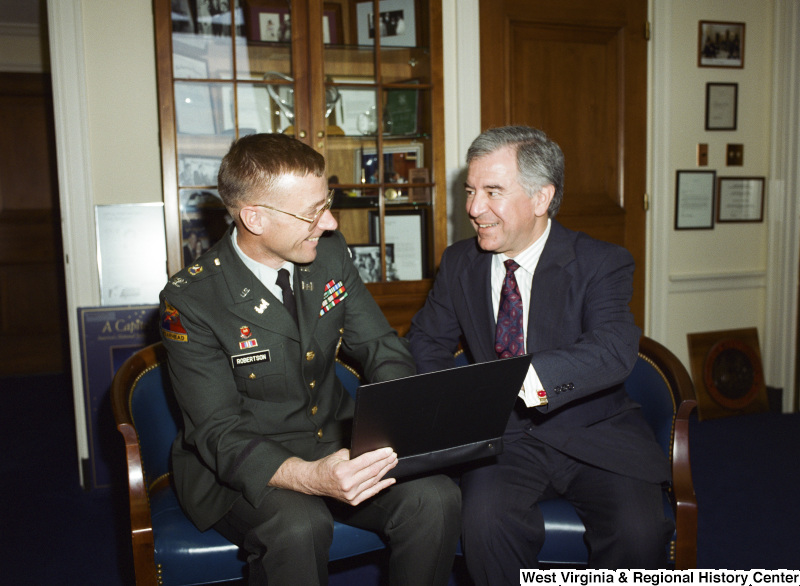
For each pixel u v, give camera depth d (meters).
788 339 3.69
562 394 1.54
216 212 2.75
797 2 3.49
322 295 1.65
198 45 2.68
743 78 3.64
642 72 3.41
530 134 1.68
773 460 3.00
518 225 1.68
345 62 2.86
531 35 3.22
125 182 2.87
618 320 1.66
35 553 2.27
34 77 4.82
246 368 1.53
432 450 1.37
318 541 1.35
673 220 3.58
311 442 1.63
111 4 2.78
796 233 3.60
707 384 3.63
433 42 2.89
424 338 1.94
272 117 2.79
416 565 1.44
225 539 1.55
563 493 1.70
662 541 1.50
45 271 4.96
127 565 2.19
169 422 1.88
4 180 4.85
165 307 1.52
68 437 3.55
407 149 2.94
